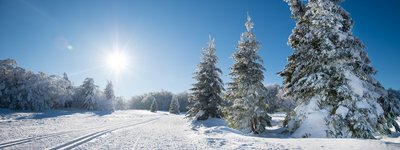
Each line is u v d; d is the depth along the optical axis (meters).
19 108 46.62
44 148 8.61
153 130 18.55
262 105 21.22
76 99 70.25
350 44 14.54
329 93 14.95
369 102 13.94
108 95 85.62
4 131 13.45
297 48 16.89
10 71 47.25
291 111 16.88
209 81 30.14
